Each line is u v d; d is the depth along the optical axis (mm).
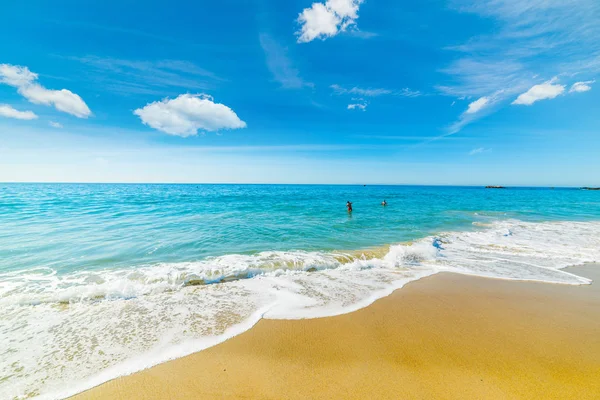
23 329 3959
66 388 2820
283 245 9594
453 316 4547
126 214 16219
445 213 20484
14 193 32250
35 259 7418
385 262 7879
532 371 3100
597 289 5906
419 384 2885
